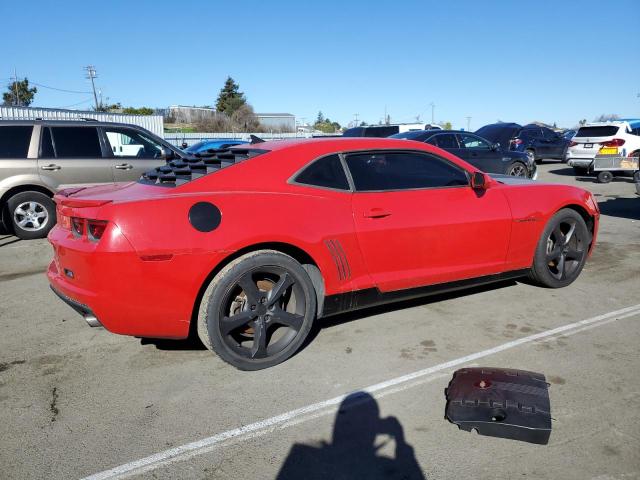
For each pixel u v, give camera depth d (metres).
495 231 4.05
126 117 28.34
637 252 6.04
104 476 2.25
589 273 5.18
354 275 3.47
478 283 4.14
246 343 3.36
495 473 2.23
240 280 3.05
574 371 3.11
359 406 2.78
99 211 2.89
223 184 3.17
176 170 3.42
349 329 3.81
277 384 3.03
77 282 2.98
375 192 3.59
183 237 2.90
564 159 19.80
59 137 7.29
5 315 4.26
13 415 2.74
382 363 3.27
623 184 13.29
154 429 2.59
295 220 3.21
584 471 2.23
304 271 3.24
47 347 3.60
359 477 2.23
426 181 3.85
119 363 3.34
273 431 2.56
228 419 2.67
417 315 4.07
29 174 7.07
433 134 11.46
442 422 2.62
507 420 2.51
